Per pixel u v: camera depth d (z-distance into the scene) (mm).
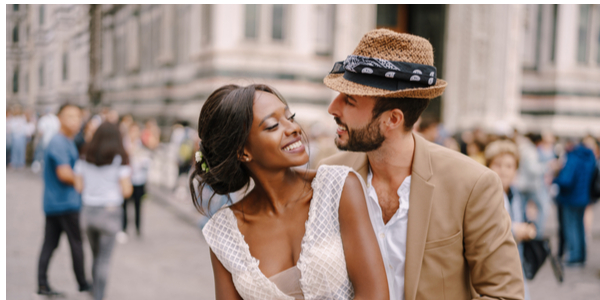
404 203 1488
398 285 1479
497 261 1353
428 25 14375
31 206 9039
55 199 4230
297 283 1201
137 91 17641
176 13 15312
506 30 14461
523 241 2832
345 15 12586
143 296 4543
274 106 1187
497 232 1367
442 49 14352
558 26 15820
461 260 1423
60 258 5730
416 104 1406
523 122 16016
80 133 5570
